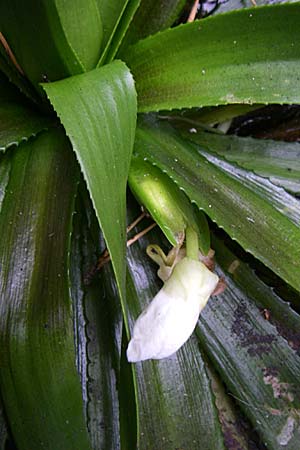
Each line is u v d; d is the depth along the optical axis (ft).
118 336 0.92
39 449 0.80
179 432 0.86
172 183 0.87
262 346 0.92
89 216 0.95
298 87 0.88
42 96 0.90
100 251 0.94
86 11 0.79
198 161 0.90
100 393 0.91
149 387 0.87
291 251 0.83
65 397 0.78
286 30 0.86
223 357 0.92
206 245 0.86
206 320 0.92
